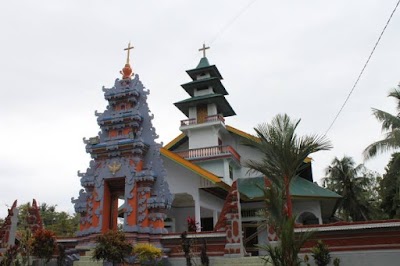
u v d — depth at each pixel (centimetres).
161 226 1681
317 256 1321
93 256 1427
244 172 2994
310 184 2747
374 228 1341
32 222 1841
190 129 3148
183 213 2766
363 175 4116
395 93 2164
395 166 2278
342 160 4147
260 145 1409
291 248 989
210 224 2723
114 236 1422
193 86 3388
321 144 1326
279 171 1323
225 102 3278
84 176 1855
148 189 1725
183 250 1528
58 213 5038
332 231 1398
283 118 1378
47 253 1580
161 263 1535
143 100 1947
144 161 1830
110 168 1805
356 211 3966
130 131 1875
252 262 1416
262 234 2100
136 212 1695
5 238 1850
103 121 1917
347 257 1359
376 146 2091
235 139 3203
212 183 2286
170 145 3269
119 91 1948
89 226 1766
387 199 3094
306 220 3153
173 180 2386
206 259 1455
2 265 1603
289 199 1275
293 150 1312
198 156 2819
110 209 1852
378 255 1323
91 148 1877
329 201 2669
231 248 1480
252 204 2530
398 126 2095
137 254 1478
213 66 3362
